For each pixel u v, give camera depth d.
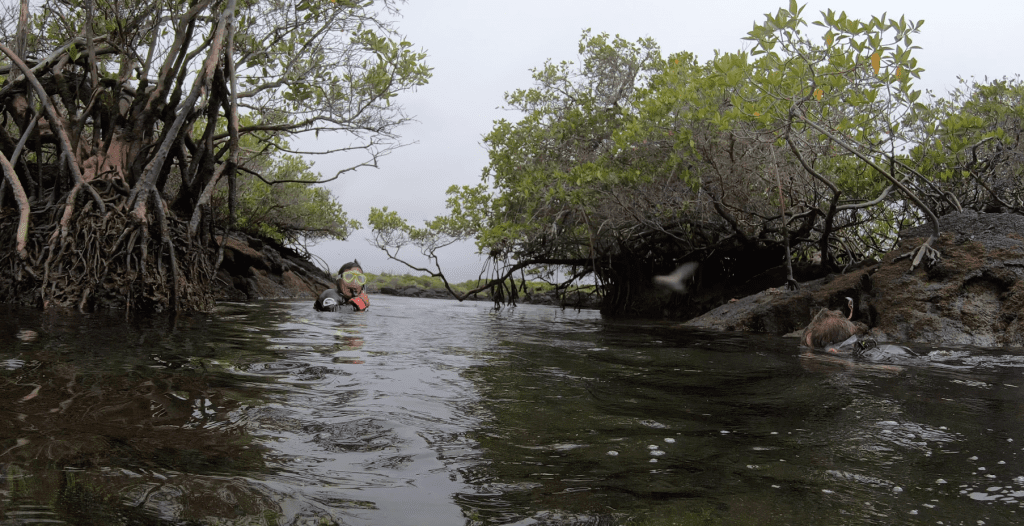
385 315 9.43
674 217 12.14
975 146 8.88
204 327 6.02
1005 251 7.37
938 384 3.67
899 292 7.64
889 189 8.71
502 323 9.01
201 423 2.32
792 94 7.52
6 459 1.78
